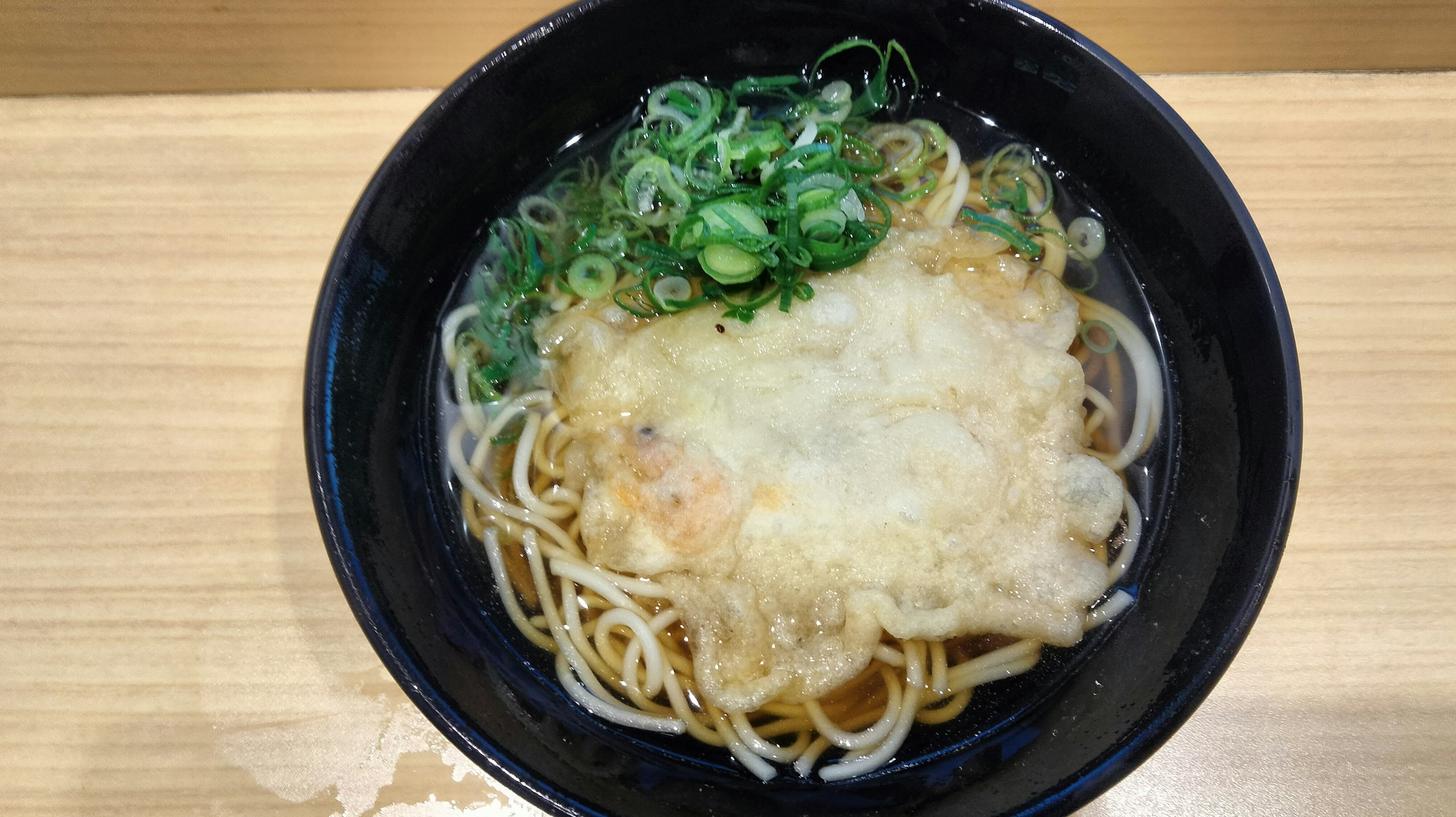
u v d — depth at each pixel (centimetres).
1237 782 15
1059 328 16
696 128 17
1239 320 15
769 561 14
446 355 17
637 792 14
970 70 17
